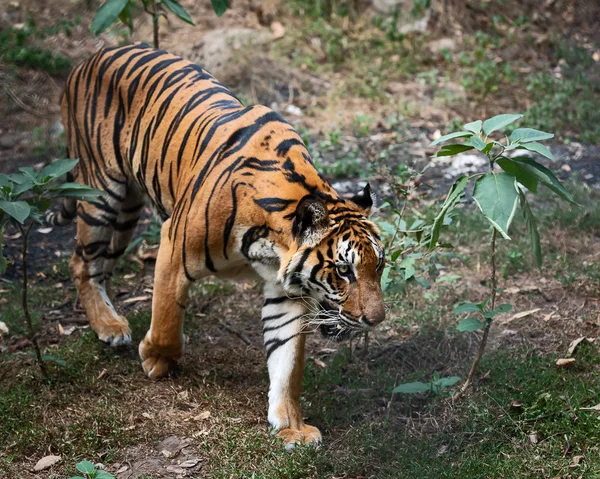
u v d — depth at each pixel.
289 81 18.31
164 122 9.39
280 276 7.98
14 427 8.75
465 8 21.16
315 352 10.32
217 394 9.34
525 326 10.45
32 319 10.97
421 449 8.27
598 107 17.34
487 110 17.59
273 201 8.13
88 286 10.62
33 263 12.77
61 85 17.91
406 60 19.39
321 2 20.70
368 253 7.64
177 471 8.10
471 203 13.95
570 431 8.33
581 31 21.41
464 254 12.30
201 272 8.72
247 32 19.33
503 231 7.20
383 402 9.20
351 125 16.91
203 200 8.45
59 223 11.96
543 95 18.20
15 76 17.73
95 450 8.45
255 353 10.35
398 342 10.34
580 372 9.41
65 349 10.19
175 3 11.30
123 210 10.71
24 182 8.64
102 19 10.50
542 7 21.84
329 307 8.01
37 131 16.42
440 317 10.75
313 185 8.24
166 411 9.05
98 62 10.26
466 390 9.06
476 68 18.95
